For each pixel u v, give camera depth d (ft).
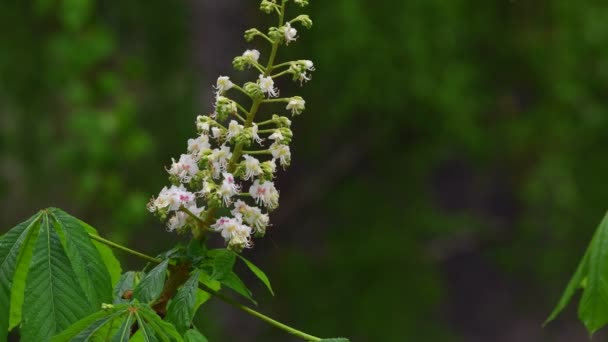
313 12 43.55
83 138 36.55
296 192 49.65
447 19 45.11
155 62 42.80
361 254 47.96
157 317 8.27
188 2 44.39
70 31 37.42
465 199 58.03
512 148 49.60
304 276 47.42
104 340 8.34
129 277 9.73
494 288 57.52
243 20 45.88
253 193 9.06
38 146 39.91
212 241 33.24
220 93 9.11
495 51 49.83
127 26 42.50
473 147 47.14
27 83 40.06
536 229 50.34
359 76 43.60
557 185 47.47
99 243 9.57
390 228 48.91
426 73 44.37
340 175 49.90
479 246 52.29
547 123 49.08
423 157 49.16
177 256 9.14
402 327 46.68
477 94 48.83
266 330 45.96
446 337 47.06
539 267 50.03
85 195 37.17
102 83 37.40
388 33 43.93
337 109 44.75
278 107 44.06
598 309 9.82
